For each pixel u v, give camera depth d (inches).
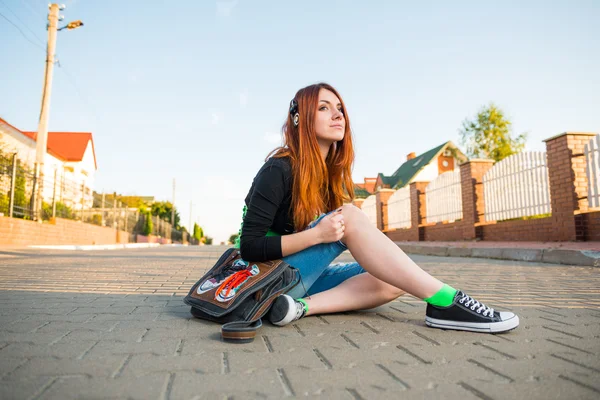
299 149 79.6
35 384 46.2
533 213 348.8
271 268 75.2
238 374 50.5
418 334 71.4
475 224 417.1
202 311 78.6
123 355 58.1
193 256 352.8
